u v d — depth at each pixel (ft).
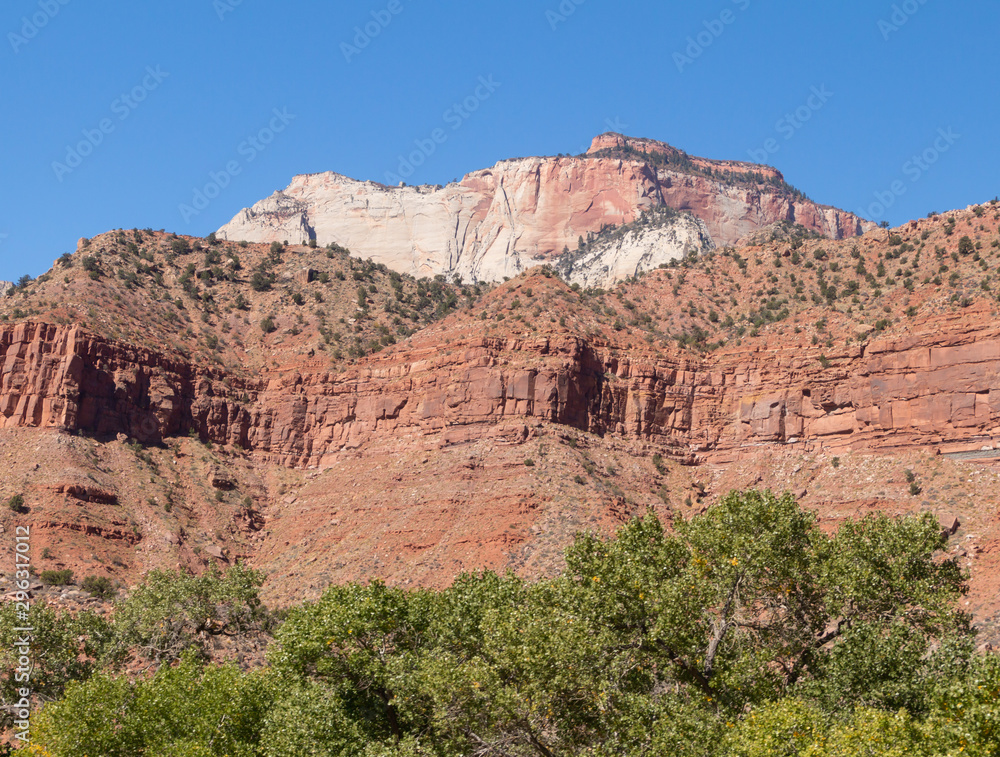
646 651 162.30
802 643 167.02
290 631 176.35
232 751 168.66
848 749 124.26
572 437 372.79
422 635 182.80
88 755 161.89
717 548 167.22
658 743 141.28
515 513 329.93
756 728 134.00
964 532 296.30
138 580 323.16
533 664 150.71
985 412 338.54
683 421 401.49
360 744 161.79
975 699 124.98
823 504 341.21
